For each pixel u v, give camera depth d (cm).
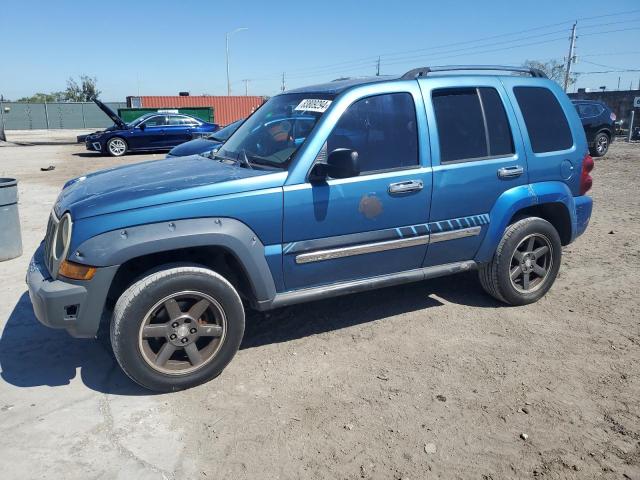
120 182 365
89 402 336
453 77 427
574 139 477
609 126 1653
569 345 402
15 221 631
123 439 300
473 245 434
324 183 363
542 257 475
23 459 284
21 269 592
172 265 336
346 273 387
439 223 410
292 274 367
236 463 281
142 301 321
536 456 284
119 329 319
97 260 313
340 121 373
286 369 374
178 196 330
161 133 2016
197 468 278
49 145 2770
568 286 521
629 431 303
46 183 1236
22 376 368
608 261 596
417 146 399
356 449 291
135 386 355
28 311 474
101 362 387
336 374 366
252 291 359
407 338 416
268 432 306
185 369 345
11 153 2181
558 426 308
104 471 275
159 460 283
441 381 355
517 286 467
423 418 317
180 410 327
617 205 902
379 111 388
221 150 452
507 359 382
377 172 383
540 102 465
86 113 5762
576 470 274
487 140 430
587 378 357
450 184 408
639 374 361
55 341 418
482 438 299
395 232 393
